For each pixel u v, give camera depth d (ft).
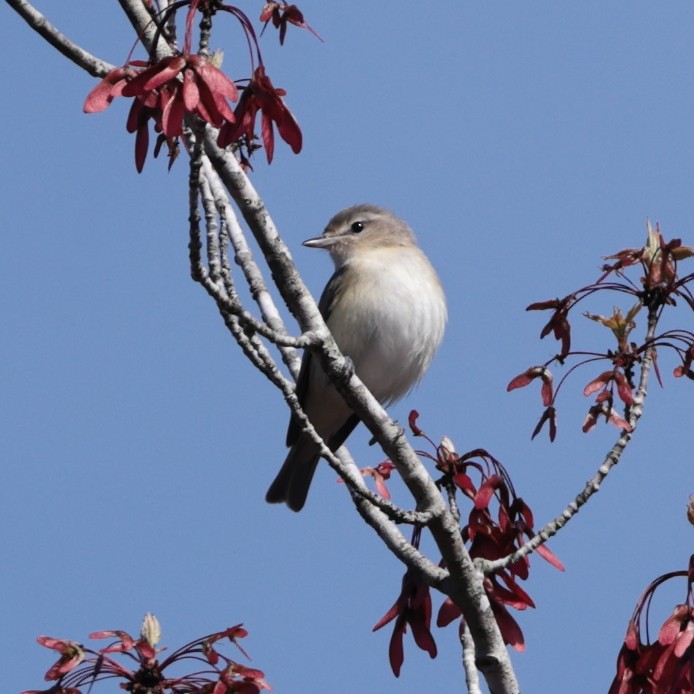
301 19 33.42
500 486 35.65
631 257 35.78
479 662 34.47
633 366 35.50
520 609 34.99
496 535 35.45
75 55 34.42
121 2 34.53
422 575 34.94
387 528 36.40
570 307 35.91
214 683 33.04
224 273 32.50
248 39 30.07
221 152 34.88
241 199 35.35
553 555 34.58
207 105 26.76
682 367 35.17
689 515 33.35
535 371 35.94
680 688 29.30
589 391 34.99
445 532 34.42
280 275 35.99
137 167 28.71
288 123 30.14
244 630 34.01
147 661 33.45
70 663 33.22
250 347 32.17
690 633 29.68
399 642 34.73
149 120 28.76
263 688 33.17
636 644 30.83
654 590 31.37
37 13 34.27
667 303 35.68
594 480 34.63
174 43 34.22
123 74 27.25
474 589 34.35
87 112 26.78
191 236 29.53
